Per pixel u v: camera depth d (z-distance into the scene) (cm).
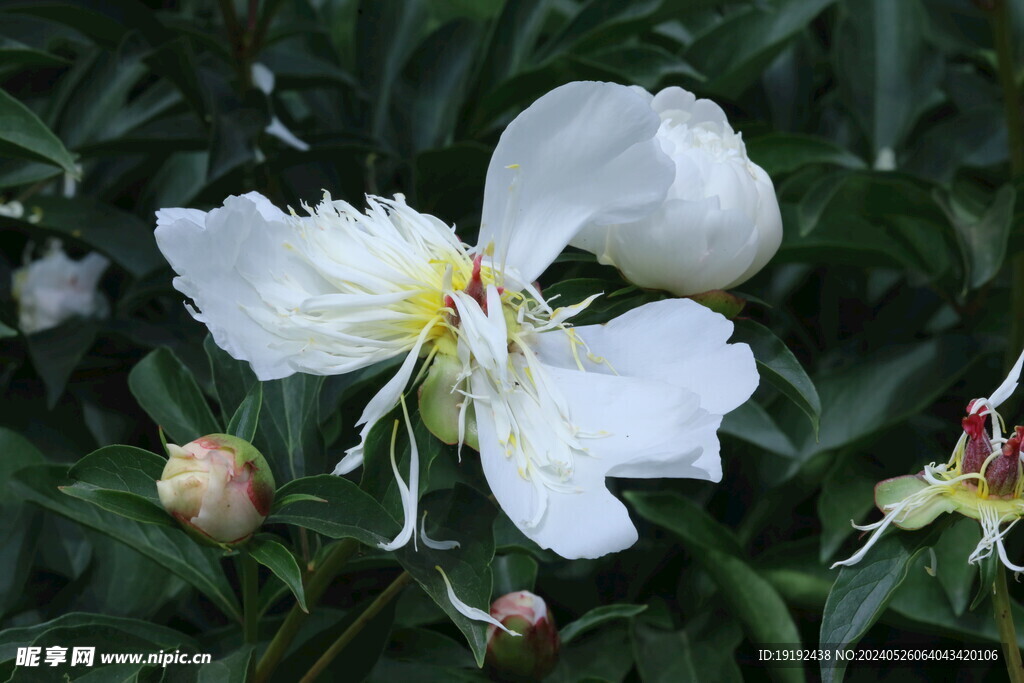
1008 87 92
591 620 81
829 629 71
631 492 85
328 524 70
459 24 100
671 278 73
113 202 109
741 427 87
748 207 73
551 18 113
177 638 76
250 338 68
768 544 92
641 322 71
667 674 85
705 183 73
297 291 69
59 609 85
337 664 78
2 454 85
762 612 84
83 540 88
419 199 90
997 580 72
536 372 70
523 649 79
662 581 91
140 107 100
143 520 70
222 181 92
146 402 80
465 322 69
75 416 92
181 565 80
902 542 72
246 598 77
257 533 71
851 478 89
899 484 72
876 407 89
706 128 76
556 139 70
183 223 67
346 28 112
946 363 89
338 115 102
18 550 83
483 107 95
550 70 91
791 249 90
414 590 86
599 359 71
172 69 92
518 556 84
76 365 91
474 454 72
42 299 101
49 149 82
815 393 74
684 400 69
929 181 87
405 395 71
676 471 68
